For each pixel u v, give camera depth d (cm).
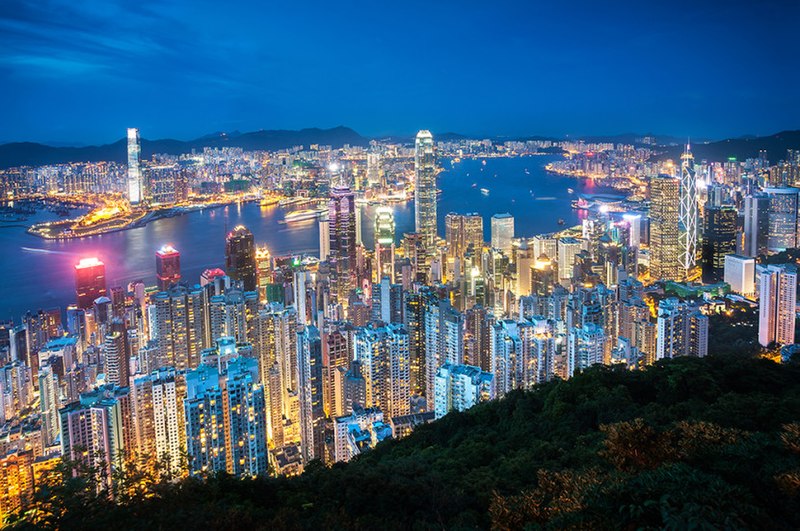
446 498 3362
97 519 2812
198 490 3331
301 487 3666
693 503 1772
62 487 2912
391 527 3073
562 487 2383
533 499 2294
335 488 3506
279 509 3123
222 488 3472
